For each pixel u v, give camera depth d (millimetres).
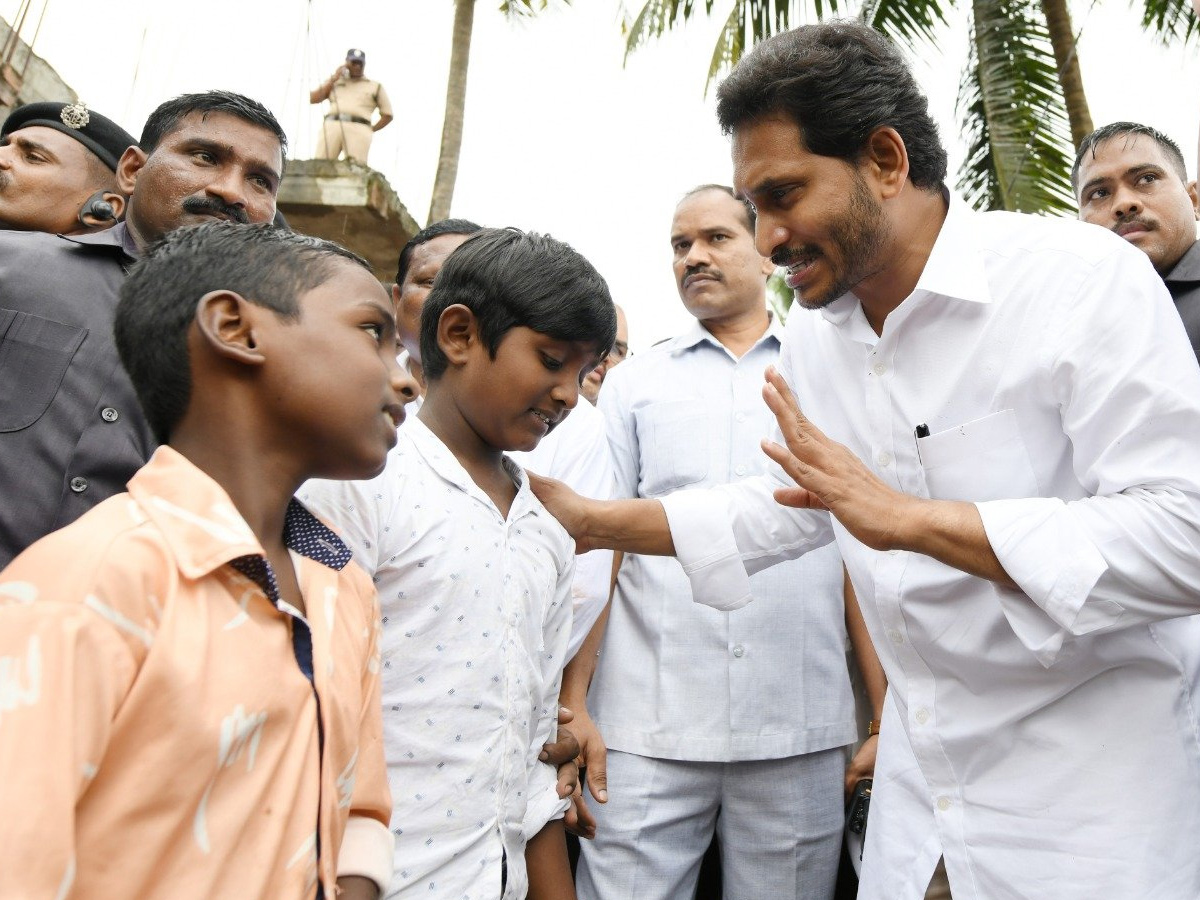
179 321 1101
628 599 2744
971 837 1795
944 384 1817
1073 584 1566
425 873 1472
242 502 1091
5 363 1873
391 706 1502
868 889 1998
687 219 3008
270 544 1124
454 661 1544
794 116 1684
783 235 1752
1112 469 1648
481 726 1556
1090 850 1672
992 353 1770
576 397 1712
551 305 1626
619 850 2537
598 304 1673
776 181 1715
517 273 1646
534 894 1932
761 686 2594
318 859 1054
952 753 1829
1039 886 1708
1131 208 2785
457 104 8320
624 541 2072
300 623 1074
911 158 1763
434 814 1495
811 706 2645
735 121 1756
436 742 1511
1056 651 1643
